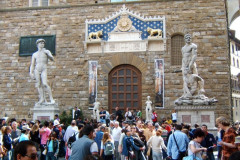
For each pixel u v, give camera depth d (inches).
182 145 414.6
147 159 551.5
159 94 1071.6
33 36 1186.0
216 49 1056.2
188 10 1087.6
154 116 997.2
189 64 789.2
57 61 1157.1
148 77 1088.2
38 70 871.1
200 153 354.6
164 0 1103.6
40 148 569.9
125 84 1115.3
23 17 1204.5
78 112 1026.7
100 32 1124.5
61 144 709.3
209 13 1073.5
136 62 1100.5
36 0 1238.3
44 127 576.4
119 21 1124.5
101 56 1129.4
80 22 1159.0
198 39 1070.4
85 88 1130.0
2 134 503.2
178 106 780.6
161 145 496.1
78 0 1188.5
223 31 1058.7
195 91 788.0
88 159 181.0
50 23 1181.1
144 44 1099.9
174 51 1095.0
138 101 1100.5
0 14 1224.2
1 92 1189.1
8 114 1171.9
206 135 460.1
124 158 490.0
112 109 1115.3
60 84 1146.0
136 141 462.9
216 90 1040.2
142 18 1106.1
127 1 1131.9
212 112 760.3
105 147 475.2
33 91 1165.1
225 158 338.0
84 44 1134.4
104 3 1144.2
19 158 186.7
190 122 767.7
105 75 1119.0
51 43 1167.0
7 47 1205.1
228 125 355.6
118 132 569.0
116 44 1120.2
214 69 1050.1
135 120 937.5
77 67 1143.0
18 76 1183.6
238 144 321.1
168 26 1094.4
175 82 1068.5
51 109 850.1
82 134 336.8
